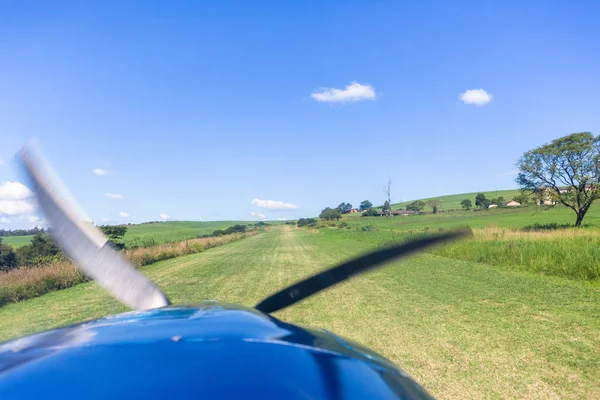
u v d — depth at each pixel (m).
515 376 4.42
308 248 28.23
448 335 6.02
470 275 11.86
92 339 0.90
